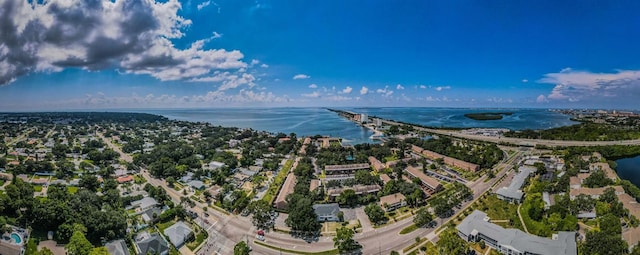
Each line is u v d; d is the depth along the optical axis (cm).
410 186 16388
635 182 19425
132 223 13425
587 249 10256
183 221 13862
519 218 13400
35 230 11819
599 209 13075
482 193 16800
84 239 10525
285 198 15250
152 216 13800
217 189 17462
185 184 19250
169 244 11794
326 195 16875
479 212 13625
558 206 13038
